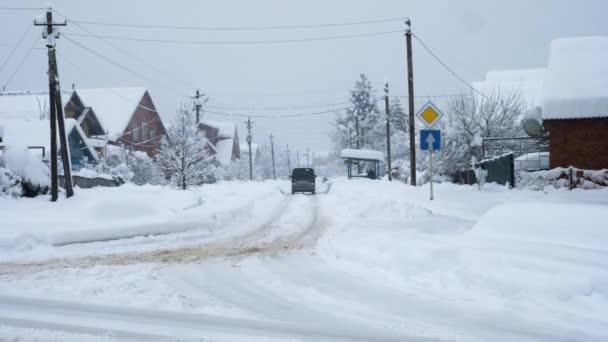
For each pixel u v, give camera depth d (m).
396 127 96.19
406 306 7.39
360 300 7.79
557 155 26.77
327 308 7.36
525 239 9.52
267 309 7.33
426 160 40.59
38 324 6.66
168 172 47.12
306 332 6.21
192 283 9.09
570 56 28.66
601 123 26.16
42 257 12.91
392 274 9.36
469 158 38.41
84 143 51.69
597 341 5.74
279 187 48.47
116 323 6.66
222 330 6.31
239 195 32.47
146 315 7.05
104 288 8.62
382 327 6.40
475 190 26.05
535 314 6.79
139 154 56.06
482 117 39.12
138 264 11.22
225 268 10.55
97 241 15.13
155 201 21.08
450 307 7.28
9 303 7.79
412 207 18.66
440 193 24.48
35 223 16.39
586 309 6.83
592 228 9.01
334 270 10.20
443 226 14.04
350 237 12.84
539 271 7.80
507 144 37.56
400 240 11.06
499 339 5.88
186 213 18.88
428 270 9.04
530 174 26.08
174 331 6.29
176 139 43.03
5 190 21.94
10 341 5.96
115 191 24.59
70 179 22.84
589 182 24.03
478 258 8.76
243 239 15.53
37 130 44.66
